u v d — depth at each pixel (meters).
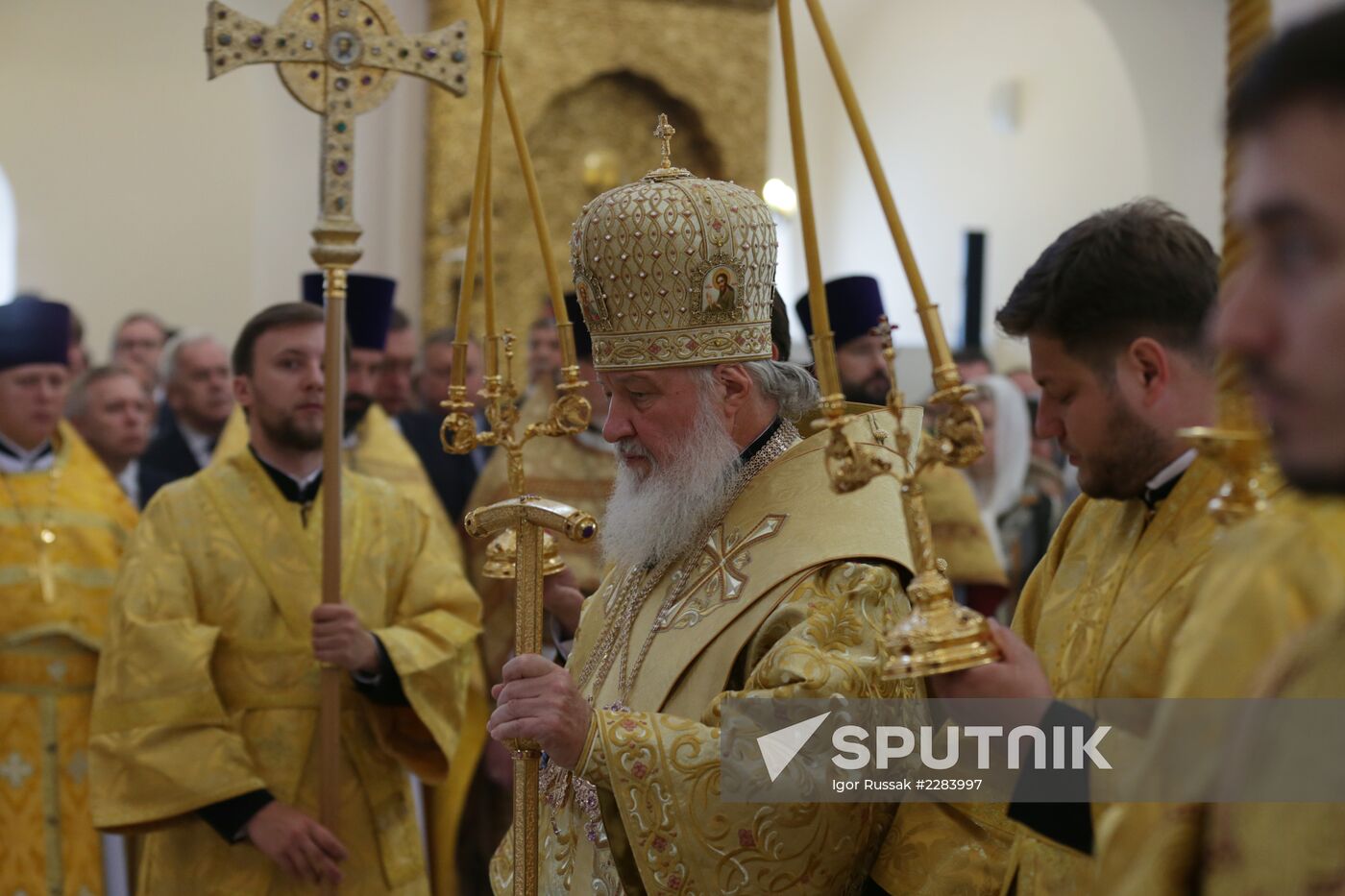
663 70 11.16
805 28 13.40
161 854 3.30
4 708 4.05
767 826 1.95
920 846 1.98
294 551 3.37
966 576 5.03
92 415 5.32
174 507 3.38
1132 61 11.30
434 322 10.24
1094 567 1.72
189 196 10.49
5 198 10.28
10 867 4.02
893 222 1.51
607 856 2.16
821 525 2.11
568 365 2.35
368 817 3.36
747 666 2.07
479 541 5.09
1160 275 1.56
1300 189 0.82
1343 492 0.84
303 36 3.04
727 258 2.20
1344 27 0.81
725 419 2.27
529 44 10.62
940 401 1.48
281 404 3.36
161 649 3.21
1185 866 0.98
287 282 10.72
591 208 2.25
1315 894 0.88
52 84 10.31
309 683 3.32
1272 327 0.85
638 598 2.33
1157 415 1.58
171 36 10.41
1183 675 1.00
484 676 4.97
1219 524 1.21
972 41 12.64
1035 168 12.16
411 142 10.27
